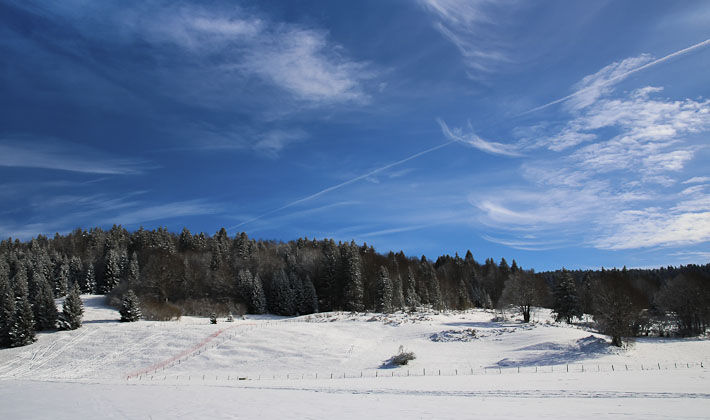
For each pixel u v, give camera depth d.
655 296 83.69
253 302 92.94
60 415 19.89
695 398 20.31
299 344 51.41
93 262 113.69
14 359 50.84
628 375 31.03
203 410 20.50
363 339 54.59
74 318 61.44
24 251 120.00
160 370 45.69
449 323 63.88
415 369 40.69
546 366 38.72
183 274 97.44
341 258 100.88
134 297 68.75
